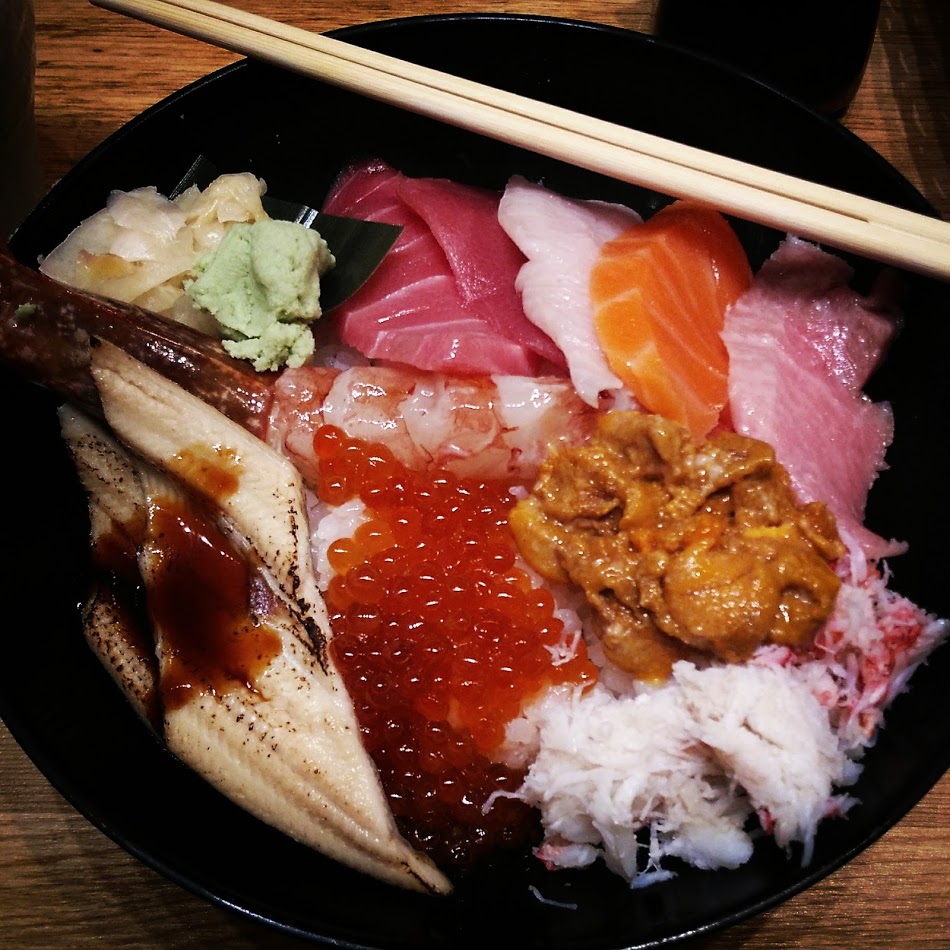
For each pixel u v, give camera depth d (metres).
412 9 0.31
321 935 0.19
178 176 0.27
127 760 0.23
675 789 0.22
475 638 0.22
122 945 0.22
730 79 0.25
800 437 0.24
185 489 0.23
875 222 0.22
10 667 0.22
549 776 0.22
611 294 0.24
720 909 0.20
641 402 0.24
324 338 0.26
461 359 0.24
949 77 0.30
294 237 0.24
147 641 0.23
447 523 0.23
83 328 0.24
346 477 0.24
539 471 0.23
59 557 0.24
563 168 0.28
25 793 0.23
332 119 0.27
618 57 0.26
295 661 0.22
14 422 0.24
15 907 0.23
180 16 0.26
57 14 0.31
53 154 0.29
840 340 0.25
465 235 0.26
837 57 0.28
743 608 0.21
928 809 0.23
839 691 0.22
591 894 0.22
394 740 0.22
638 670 0.22
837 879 0.23
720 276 0.25
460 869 0.22
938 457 0.23
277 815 0.21
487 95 0.24
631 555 0.22
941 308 0.24
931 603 0.23
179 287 0.26
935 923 0.22
